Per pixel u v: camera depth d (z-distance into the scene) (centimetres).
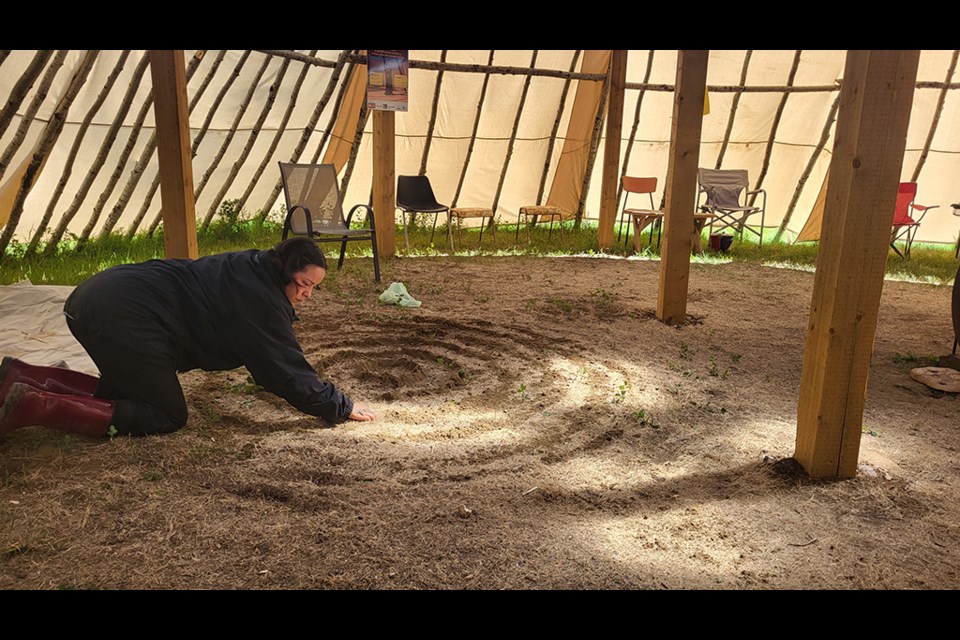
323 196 682
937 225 1030
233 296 301
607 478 293
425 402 372
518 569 226
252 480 271
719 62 975
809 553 243
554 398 383
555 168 1069
